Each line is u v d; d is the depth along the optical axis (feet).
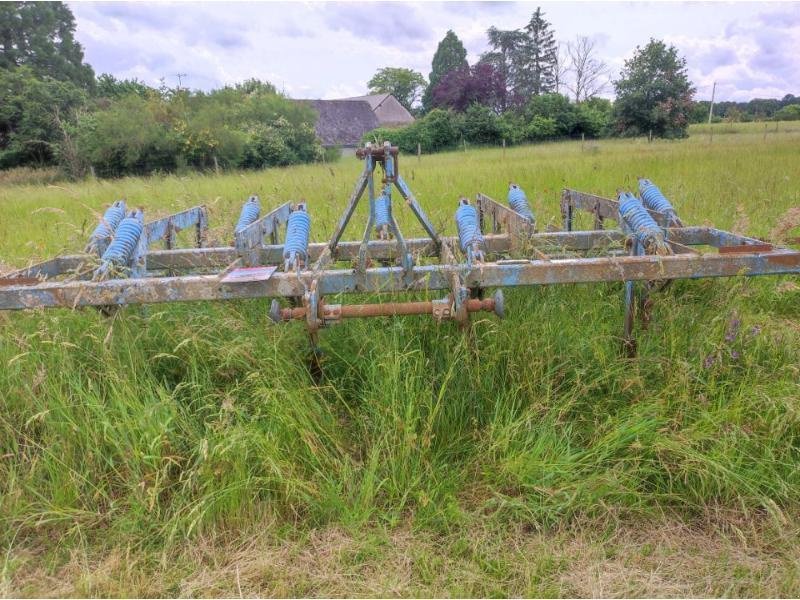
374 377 9.75
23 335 10.23
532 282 9.23
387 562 7.42
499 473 8.52
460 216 11.33
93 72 144.46
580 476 8.49
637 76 119.03
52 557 7.62
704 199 22.36
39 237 20.54
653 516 8.10
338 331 10.96
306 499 8.09
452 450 9.07
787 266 9.21
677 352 10.49
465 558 7.50
